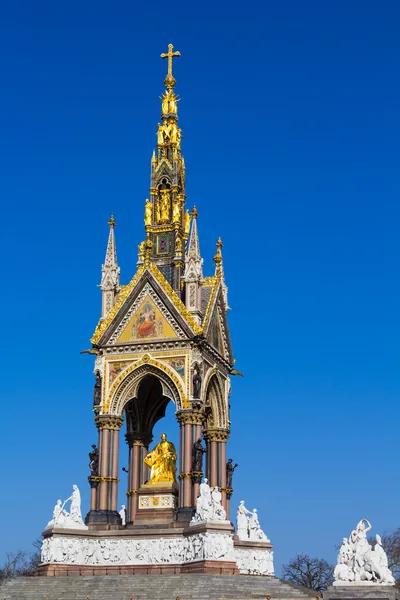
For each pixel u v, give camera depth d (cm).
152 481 9269
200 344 9119
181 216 10006
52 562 8444
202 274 9450
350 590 7050
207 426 9756
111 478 8988
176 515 8675
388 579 7231
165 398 9906
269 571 9544
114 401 9200
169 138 10225
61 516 8644
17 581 7975
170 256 9819
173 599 7038
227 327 10025
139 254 9788
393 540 16162
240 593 7362
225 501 9612
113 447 9100
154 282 9325
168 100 10394
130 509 9625
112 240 9825
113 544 8638
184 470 8750
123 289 9538
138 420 9850
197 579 7562
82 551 8625
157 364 9131
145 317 9306
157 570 8419
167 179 10056
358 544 7338
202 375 9162
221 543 8119
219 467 9669
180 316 9144
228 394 9975
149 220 9975
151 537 8544
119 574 8362
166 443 9431
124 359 9269
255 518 9712
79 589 7619
